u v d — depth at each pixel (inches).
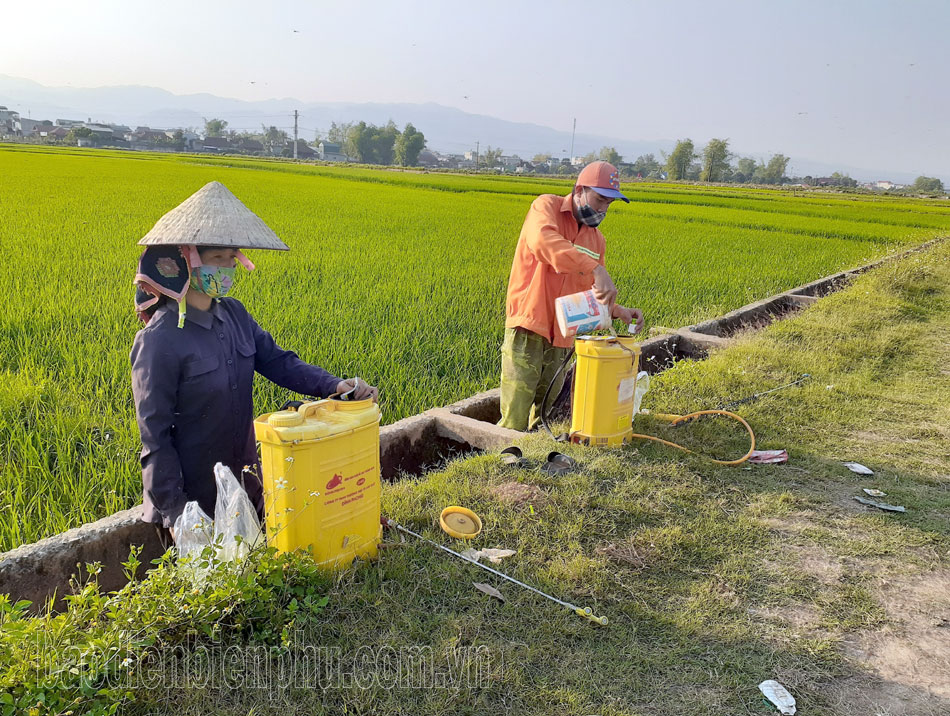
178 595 96.3
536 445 174.6
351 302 322.7
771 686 97.3
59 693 81.6
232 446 120.2
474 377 246.1
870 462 177.8
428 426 191.5
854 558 133.3
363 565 115.7
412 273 409.4
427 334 279.4
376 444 116.6
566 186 1870.1
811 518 147.6
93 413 185.6
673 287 435.5
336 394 124.8
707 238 758.5
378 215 786.2
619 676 98.6
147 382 106.3
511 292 191.2
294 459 104.0
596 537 134.2
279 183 1311.5
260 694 89.4
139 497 151.0
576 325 177.0
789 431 195.8
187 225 103.3
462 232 652.1
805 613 115.7
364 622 103.5
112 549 126.6
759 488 160.6
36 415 177.3
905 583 126.1
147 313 112.7
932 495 160.9
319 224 657.6
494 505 142.7
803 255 644.1
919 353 285.4
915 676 102.4
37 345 236.4
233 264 110.8
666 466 166.7
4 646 84.6
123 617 92.0
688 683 98.3
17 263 369.4
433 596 112.1
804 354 268.8
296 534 107.2
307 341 253.1
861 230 989.2
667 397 215.8
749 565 128.5
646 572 124.5
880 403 221.6
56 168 1387.8
